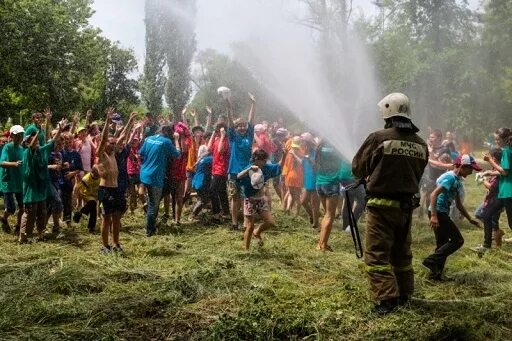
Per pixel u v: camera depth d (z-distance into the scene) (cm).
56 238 866
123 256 735
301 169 1096
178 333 469
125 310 514
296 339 457
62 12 2706
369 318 495
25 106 2536
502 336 473
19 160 892
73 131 1006
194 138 1210
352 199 930
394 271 535
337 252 766
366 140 518
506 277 640
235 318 478
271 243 818
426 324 474
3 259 708
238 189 939
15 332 463
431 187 1039
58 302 532
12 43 2447
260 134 1184
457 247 632
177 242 821
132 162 1102
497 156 810
